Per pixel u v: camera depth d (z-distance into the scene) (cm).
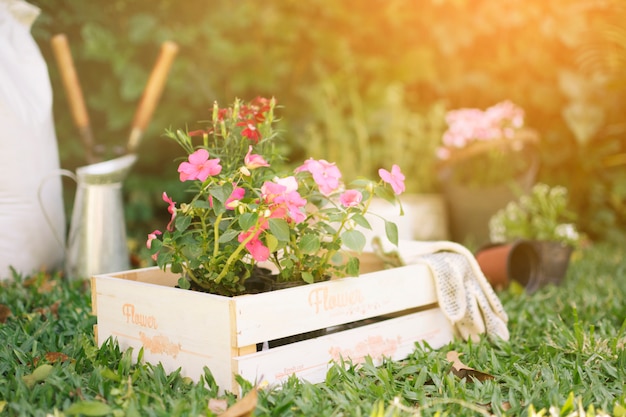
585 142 401
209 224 160
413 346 180
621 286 266
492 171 386
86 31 345
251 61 388
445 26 417
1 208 243
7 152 240
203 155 152
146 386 145
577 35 405
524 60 423
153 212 384
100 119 372
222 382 146
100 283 174
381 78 421
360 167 397
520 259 267
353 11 414
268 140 176
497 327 191
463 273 192
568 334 183
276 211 146
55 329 193
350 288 166
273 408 135
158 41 354
